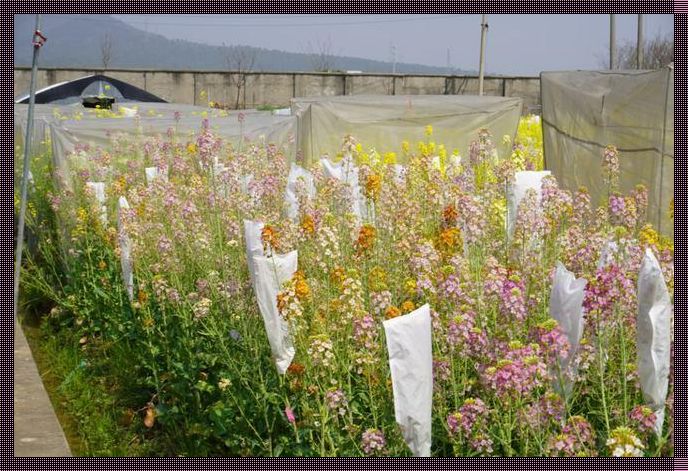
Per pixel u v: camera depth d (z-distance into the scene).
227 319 5.97
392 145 12.24
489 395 4.38
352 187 7.32
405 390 3.80
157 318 6.79
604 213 6.36
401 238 6.36
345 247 6.23
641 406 4.02
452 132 12.37
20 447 5.47
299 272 4.80
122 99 21.41
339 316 4.89
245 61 43.06
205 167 7.56
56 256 10.23
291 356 4.84
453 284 4.60
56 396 6.78
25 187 7.66
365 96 13.03
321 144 11.95
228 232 6.54
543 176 6.41
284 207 7.45
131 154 10.91
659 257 4.93
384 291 4.77
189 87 30.97
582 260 5.44
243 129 11.61
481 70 21.20
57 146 10.18
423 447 3.86
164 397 6.29
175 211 6.91
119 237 7.18
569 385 4.05
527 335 4.53
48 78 29.08
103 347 7.52
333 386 4.70
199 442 5.43
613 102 8.48
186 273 6.74
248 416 5.20
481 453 4.10
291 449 4.79
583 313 4.00
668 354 3.92
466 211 5.73
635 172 8.19
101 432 5.91
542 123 9.49
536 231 5.75
